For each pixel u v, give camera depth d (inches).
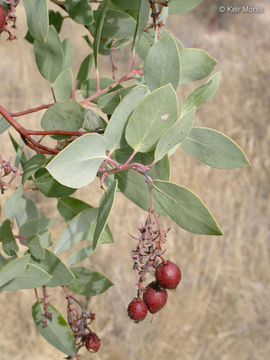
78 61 81.9
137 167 11.0
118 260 52.6
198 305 50.1
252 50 85.6
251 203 58.6
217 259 53.2
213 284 51.6
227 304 51.3
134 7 13.4
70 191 13.6
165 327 49.0
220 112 70.9
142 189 11.7
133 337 48.3
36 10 12.2
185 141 11.5
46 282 12.0
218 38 95.0
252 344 49.3
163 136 10.1
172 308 49.9
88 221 13.4
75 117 11.6
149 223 10.8
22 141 12.8
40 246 12.3
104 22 13.9
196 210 10.2
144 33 13.3
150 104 10.1
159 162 10.9
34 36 12.5
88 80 14.6
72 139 12.2
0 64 77.7
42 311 13.8
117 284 50.8
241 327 50.0
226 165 11.3
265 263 54.0
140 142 10.6
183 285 51.8
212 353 48.5
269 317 50.6
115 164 10.6
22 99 74.0
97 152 10.2
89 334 14.3
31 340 46.9
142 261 11.1
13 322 47.2
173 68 10.6
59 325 13.8
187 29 98.7
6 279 11.2
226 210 56.9
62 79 12.9
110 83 14.5
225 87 74.5
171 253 53.6
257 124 69.5
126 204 56.2
